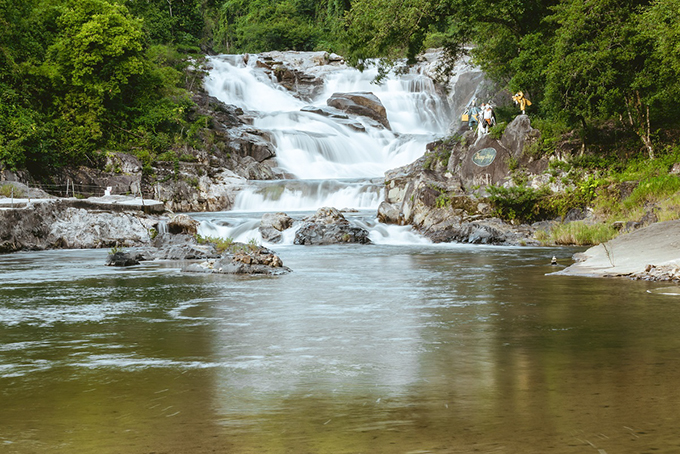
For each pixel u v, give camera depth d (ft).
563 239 94.68
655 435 15.34
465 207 106.73
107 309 37.42
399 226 109.60
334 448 14.82
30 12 171.42
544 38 138.62
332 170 196.34
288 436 15.69
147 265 67.10
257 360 24.26
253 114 221.66
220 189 168.55
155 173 164.66
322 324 31.96
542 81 132.05
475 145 121.08
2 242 88.74
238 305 38.50
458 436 15.48
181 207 163.94
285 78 267.80
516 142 117.29
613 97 114.62
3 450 14.93
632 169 109.09
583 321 31.63
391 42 145.79
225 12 426.51
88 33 162.50
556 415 16.97
